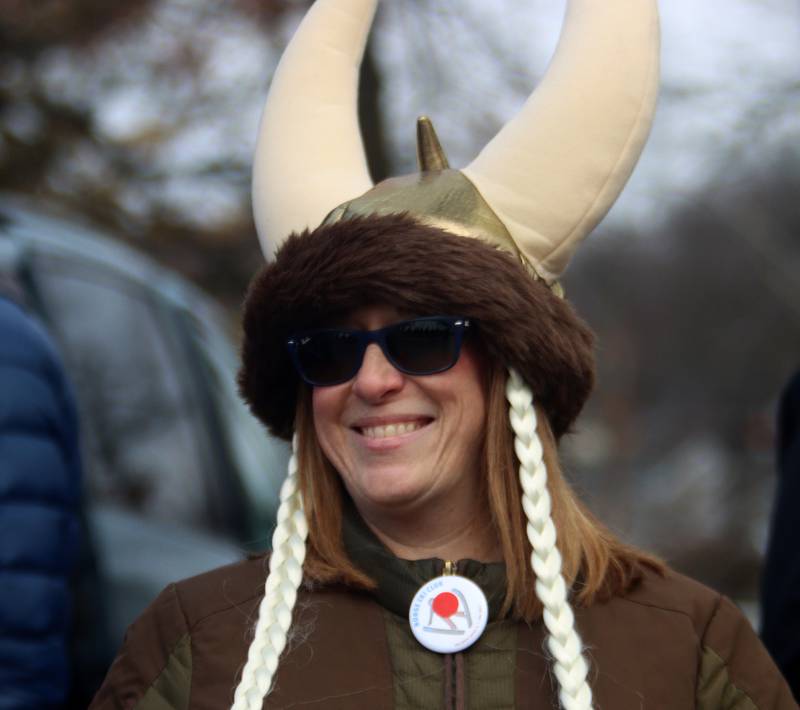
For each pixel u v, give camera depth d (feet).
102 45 36.06
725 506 103.14
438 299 8.55
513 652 8.53
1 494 10.87
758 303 111.04
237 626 8.77
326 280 8.60
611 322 116.88
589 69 9.57
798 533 12.16
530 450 8.79
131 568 15.51
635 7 9.72
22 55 36.14
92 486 15.96
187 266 37.68
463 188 9.20
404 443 8.71
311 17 10.26
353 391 8.73
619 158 9.57
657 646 8.56
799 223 79.87
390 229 8.65
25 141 36.01
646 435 120.26
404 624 8.62
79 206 35.86
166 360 17.67
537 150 9.49
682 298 114.32
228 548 17.35
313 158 9.85
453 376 8.75
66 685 11.28
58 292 16.62
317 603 8.81
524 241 9.37
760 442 101.76
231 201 37.63
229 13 34.47
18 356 11.34
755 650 8.83
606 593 8.81
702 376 115.34
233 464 18.13
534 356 8.77
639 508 114.11
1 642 10.70
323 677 8.47
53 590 11.07
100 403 16.58
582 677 8.19
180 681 8.64
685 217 108.27
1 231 16.48
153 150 36.76
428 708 8.30
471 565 8.69
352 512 9.14
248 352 9.26
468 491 9.04
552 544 8.57
